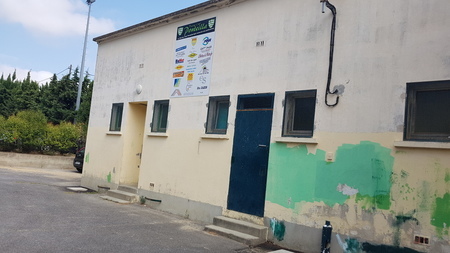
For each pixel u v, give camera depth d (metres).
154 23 11.22
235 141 8.43
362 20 6.64
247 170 8.07
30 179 14.46
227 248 6.76
